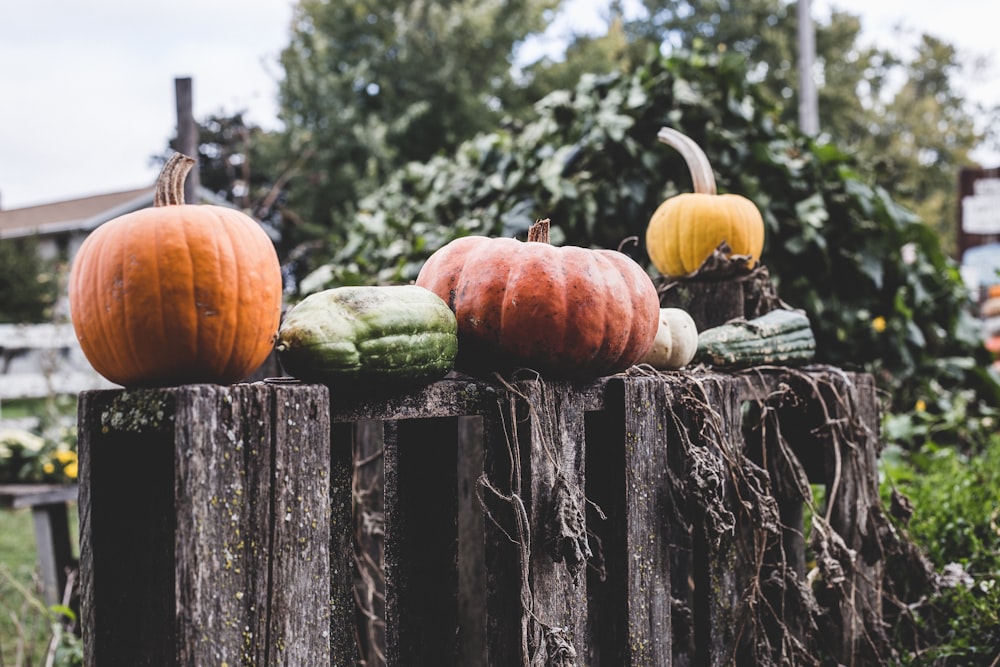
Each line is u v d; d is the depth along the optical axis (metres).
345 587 1.75
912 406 5.21
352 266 5.24
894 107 32.59
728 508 2.19
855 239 4.24
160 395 1.37
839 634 2.56
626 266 1.99
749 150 4.08
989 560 3.09
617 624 1.96
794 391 2.62
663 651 2.01
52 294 14.12
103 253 1.50
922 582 2.83
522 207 4.19
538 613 1.72
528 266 1.81
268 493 1.41
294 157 16.78
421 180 6.02
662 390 2.04
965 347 5.00
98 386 7.09
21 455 5.13
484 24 19.20
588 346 1.82
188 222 1.51
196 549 1.32
